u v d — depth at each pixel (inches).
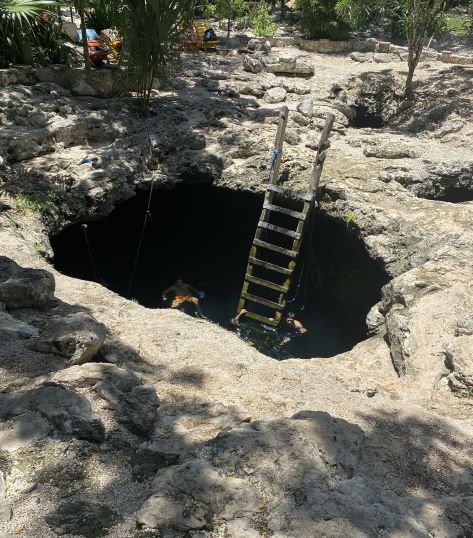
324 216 432.1
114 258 474.3
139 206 473.1
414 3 585.6
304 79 666.8
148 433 142.5
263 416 165.6
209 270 493.7
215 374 186.1
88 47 516.7
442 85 632.4
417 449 160.1
